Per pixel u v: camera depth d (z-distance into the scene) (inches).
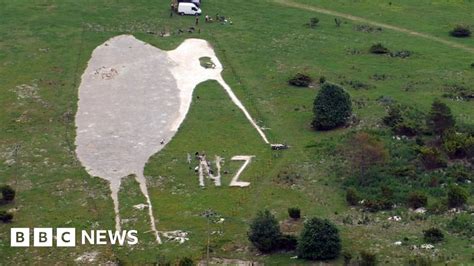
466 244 3570.4
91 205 4128.9
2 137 4800.7
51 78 5497.1
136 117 5044.3
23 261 3681.1
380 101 5142.7
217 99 5280.5
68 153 4633.4
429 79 5497.1
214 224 3927.2
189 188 4286.4
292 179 4338.1
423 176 4254.4
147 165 4520.2
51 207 4109.3
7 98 5221.5
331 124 4837.6
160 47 5979.3
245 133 4869.6
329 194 4170.8
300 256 3570.4
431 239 3617.1
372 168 4355.3
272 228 3659.0
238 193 4224.9
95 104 5187.0
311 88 5423.2
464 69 5669.3
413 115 4906.5
